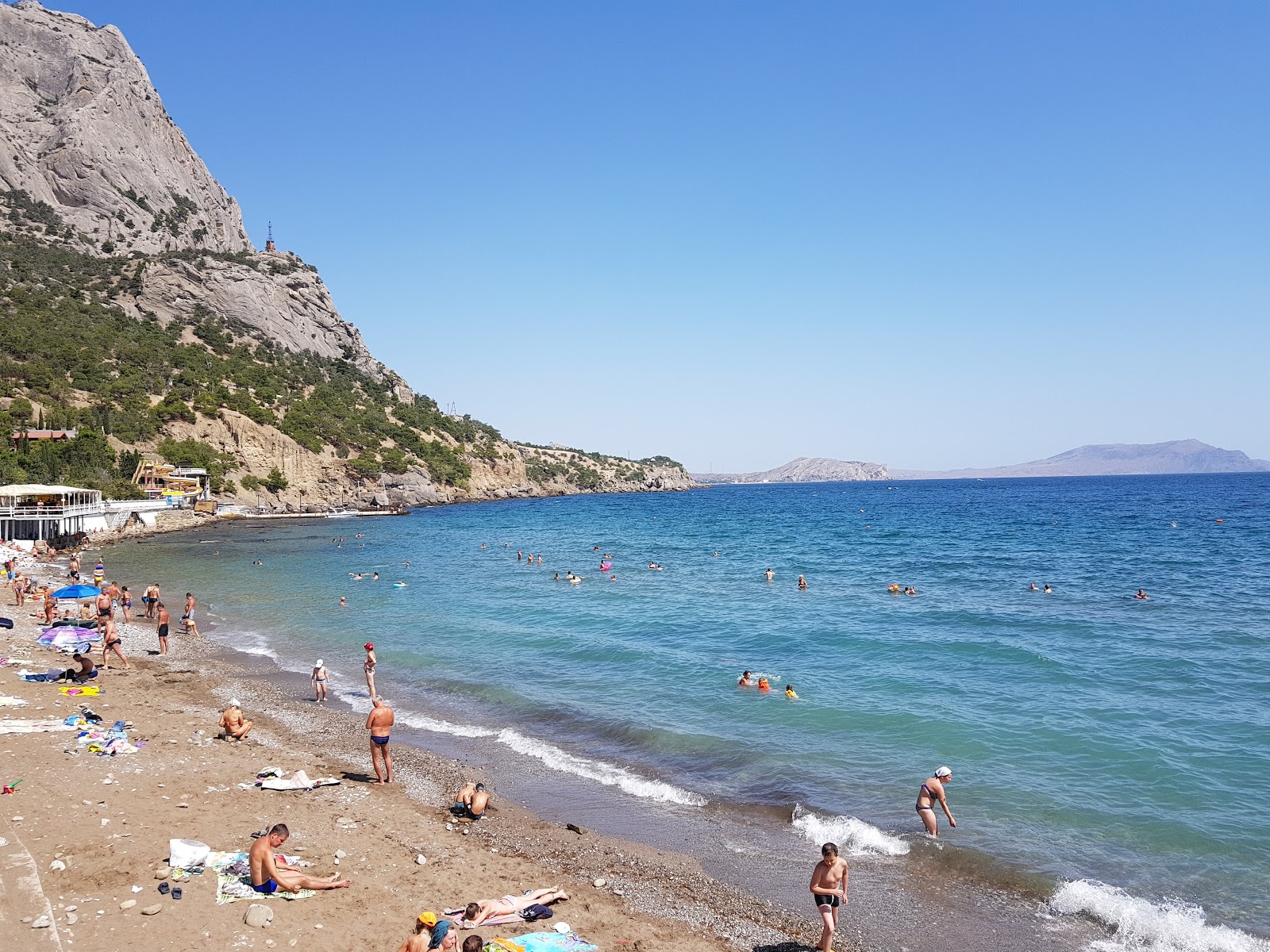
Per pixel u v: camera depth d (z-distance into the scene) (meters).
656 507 173.00
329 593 47.53
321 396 187.00
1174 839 15.09
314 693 25.95
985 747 19.98
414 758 19.84
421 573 57.94
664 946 11.84
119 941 10.53
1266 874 13.83
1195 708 22.67
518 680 27.23
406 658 30.47
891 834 15.59
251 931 11.05
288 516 130.25
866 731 21.38
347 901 12.31
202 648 32.47
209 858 13.05
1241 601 40.50
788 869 14.42
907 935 12.36
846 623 36.28
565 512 154.12
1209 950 11.81
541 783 18.41
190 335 193.00
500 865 14.28
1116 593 43.94
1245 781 17.61
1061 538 80.38
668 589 48.22
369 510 151.25
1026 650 30.00
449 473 187.50
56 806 14.98
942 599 42.97
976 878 13.98
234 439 139.50
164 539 87.00
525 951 10.97
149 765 17.83
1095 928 12.48
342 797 16.94
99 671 27.55
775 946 12.02
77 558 47.84
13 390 119.12
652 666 28.77
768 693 25.19
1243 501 155.50
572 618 38.72
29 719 20.67
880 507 162.12
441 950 10.61
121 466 111.31
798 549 73.38
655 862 14.62
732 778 18.62
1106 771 18.33
